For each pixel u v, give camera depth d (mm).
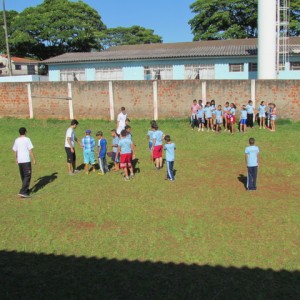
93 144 14023
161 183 12648
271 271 7027
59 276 6949
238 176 13352
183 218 9531
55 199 11203
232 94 23609
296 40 32312
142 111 25484
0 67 51750
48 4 48906
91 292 6434
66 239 8461
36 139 21047
